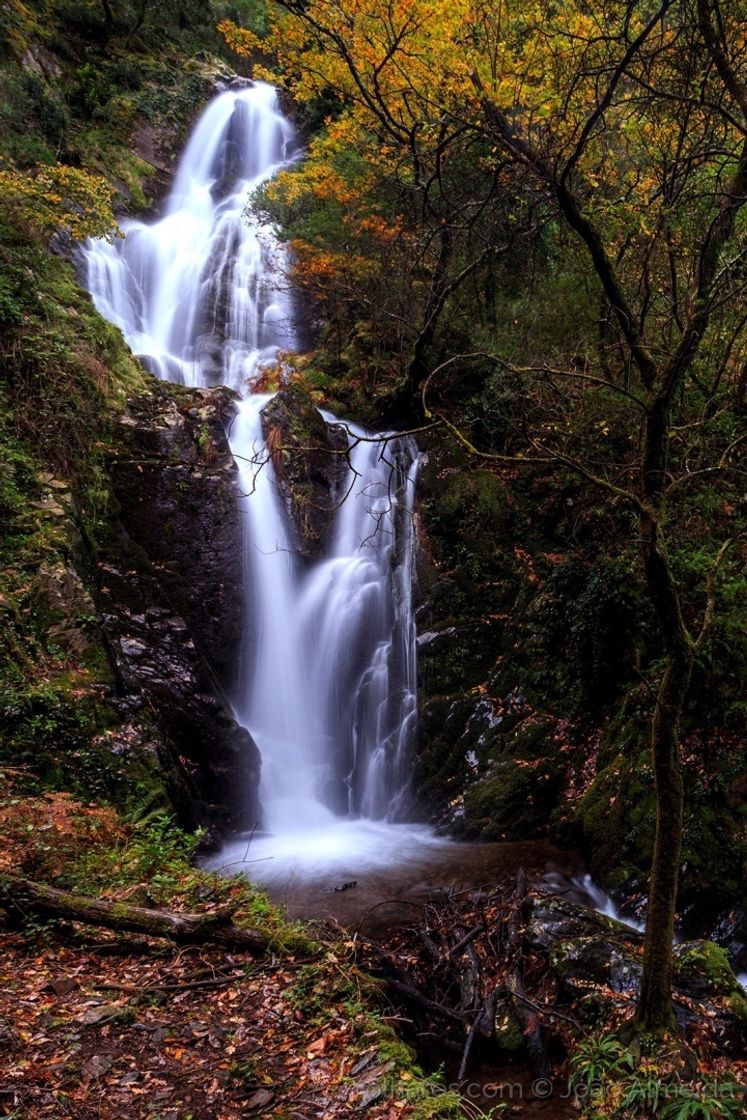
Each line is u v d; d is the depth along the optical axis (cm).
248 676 1033
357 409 1267
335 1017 423
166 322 1591
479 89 676
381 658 1074
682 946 544
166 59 2392
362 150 1112
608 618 887
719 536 782
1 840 545
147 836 646
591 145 705
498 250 929
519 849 818
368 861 805
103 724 740
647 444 425
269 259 1703
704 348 809
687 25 505
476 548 1062
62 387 974
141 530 984
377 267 1285
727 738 711
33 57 1922
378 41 784
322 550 1134
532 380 847
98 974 452
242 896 561
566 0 664
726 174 649
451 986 564
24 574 782
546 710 929
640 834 712
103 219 1259
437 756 970
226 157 2222
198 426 1074
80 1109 342
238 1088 363
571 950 550
